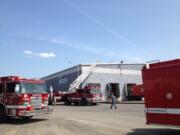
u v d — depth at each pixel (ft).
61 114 78.43
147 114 41.57
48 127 52.19
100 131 45.47
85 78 180.86
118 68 197.67
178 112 37.24
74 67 190.60
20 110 59.21
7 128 52.75
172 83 38.09
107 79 191.42
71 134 43.70
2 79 62.23
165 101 38.99
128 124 53.06
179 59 37.70
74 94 137.08
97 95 132.16
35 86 62.69
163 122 39.17
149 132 43.78
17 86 59.88
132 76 202.28
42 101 63.67
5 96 61.31
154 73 40.78
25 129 50.60
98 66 189.47
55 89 217.56
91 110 92.73
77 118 66.33
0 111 61.87
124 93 196.75
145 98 41.98
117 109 94.07
